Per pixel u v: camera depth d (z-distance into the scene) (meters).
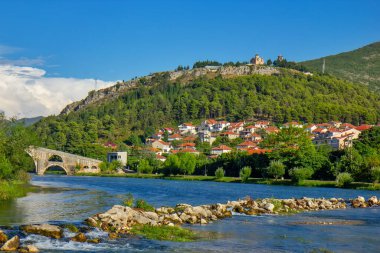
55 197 93.38
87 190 121.69
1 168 95.69
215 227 51.53
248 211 65.06
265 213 66.19
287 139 183.62
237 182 176.50
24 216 57.88
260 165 185.38
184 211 58.06
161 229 46.38
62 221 47.84
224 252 37.91
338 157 172.50
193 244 40.91
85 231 43.06
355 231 50.22
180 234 45.19
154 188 134.25
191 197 98.56
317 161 168.62
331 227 53.09
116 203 79.81
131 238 42.03
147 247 38.81
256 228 51.41
